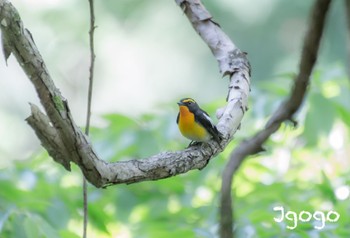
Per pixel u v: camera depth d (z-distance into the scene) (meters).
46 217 8.94
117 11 24.28
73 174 10.84
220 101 10.65
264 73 22.09
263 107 10.34
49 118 4.94
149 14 24.44
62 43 24.48
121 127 10.39
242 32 22.33
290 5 22.02
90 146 5.08
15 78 25.22
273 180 11.00
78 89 26.12
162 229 9.52
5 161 10.95
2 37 4.88
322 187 9.91
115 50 24.69
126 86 25.06
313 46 4.99
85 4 24.06
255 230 8.26
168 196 10.97
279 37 22.14
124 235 10.90
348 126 10.48
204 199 11.27
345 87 10.41
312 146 10.41
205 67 24.11
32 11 23.94
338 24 21.08
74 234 8.55
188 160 5.91
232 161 5.00
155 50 24.47
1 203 8.62
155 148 10.17
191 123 8.02
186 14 7.41
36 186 9.91
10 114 25.12
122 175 5.34
